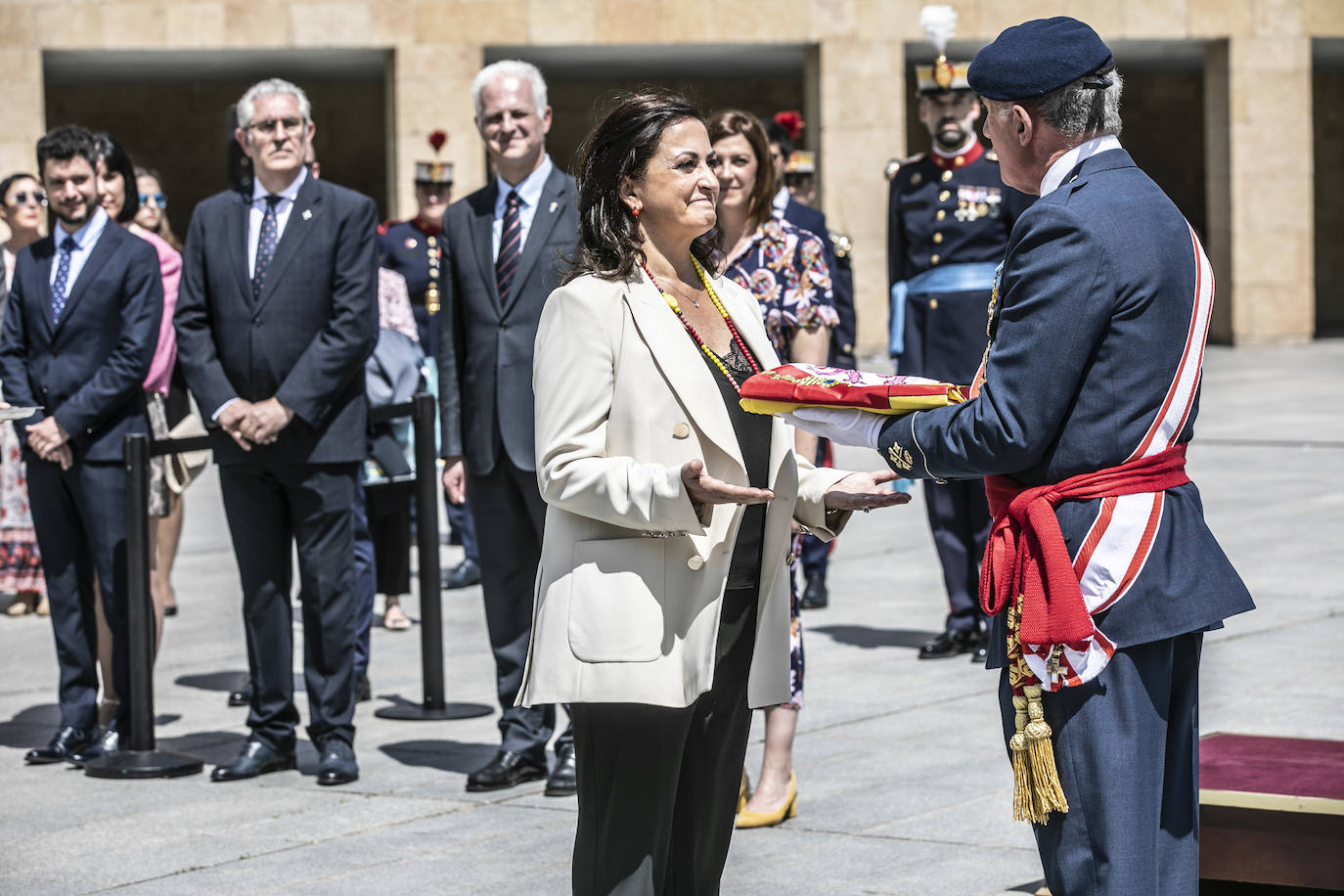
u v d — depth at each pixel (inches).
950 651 312.5
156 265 259.9
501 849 206.4
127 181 286.0
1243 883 172.4
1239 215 1098.7
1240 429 655.1
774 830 211.0
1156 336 127.1
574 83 1291.8
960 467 130.4
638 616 140.1
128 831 217.6
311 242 240.2
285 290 239.5
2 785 242.8
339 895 190.4
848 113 1043.9
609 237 145.9
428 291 438.0
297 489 239.9
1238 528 432.8
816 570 365.7
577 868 146.4
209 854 207.3
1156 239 127.6
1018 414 126.3
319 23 1007.0
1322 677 275.6
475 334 237.6
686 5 1034.1
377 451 305.1
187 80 1227.2
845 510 149.9
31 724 282.5
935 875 191.0
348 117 1289.4
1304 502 474.9
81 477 254.5
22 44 986.1
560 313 144.3
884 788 226.8
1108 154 132.0
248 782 242.1
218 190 1286.9
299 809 226.7
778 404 139.6
